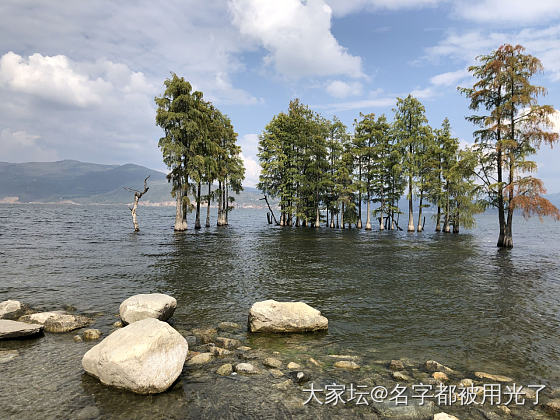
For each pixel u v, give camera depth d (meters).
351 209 48.75
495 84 24.72
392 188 46.47
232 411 4.37
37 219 54.97
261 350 6.58
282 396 4.80
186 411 4.35
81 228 38.62
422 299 10.87
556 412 4.47
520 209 22.92
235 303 10.06
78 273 13.99
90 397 4.63
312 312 7.96
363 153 43.66
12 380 5.07
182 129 33.41
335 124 47.66
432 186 41.00
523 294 11.59
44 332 7.27
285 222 53.81
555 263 18.52
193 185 35.50
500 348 6.95
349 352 6.62
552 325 8.46
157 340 5.11
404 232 42.56
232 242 27.05
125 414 4.23
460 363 6.19
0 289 11.20
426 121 40.53
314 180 48.41
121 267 15.47
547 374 5.75
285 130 47.53
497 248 25.59
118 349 4.98
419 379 5.45
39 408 4.33
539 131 22.81
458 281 13.63
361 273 15.13
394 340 7.35
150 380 4.76
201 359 5.92
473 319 8.89
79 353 6.17
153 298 7.84
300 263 17.66
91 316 8.51
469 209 38.16
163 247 22.97
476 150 25.84
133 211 35.81
